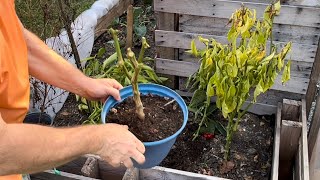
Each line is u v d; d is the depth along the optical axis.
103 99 1.40
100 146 0.97
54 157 0.93
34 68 1.31
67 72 1.33
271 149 2.19
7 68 1.02
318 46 2.05
